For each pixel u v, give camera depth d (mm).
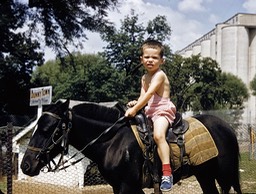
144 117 4445
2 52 25828
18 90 27922
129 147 4344
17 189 9258
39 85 29344
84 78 34875
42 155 4320
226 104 46312
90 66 35938
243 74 63344
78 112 4500
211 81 44375
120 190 4367
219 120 4969
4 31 24188
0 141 8742
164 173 4227
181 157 4477
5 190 8336
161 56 4457
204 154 4578
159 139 4262
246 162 14234
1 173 9000
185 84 43344
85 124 4492
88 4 26938
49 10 27031
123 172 4336
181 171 4570
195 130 4633
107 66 35969
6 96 27766
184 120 4734
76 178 9922
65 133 4379
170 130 4477
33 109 28172
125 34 38719
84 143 4527
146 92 4367
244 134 16781
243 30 63750
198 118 4922
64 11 26938
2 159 8938
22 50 25922
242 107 49188
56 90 36375
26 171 4281
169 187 4184
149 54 4410
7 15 23953
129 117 4453
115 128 4477
